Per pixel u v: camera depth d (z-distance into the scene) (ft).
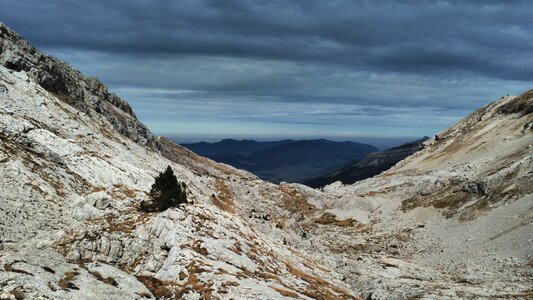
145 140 383.04
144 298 79.05
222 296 89.56
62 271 74.02
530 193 255.09
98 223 128.16
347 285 169.07
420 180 361.71
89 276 76.38
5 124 179.73
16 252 76.13
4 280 63.62
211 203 281.33
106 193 166.91
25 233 121.90
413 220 305.94
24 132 188.03
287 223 335.67
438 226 278.87
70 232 118.32
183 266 101.50
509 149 351.25
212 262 107.86
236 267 112.57
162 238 117.60
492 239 225.56
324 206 380.17
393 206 340.80
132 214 134.41
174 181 143.95
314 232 318.65
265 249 142.92
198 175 374.63
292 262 152.46
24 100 222.07
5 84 225.56
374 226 317.01
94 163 195.62
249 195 379.76
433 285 166.71
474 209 275.80
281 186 435.12
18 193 140.77
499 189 278.87
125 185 191.83
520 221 230.07
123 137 316.19
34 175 156.46
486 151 384.27
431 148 537.65
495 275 182.39
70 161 188.44
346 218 340.39
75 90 322.55
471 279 178.81
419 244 260.42
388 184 403.95
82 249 109.50
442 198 318.65
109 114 350.64
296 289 114.42
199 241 117.29
